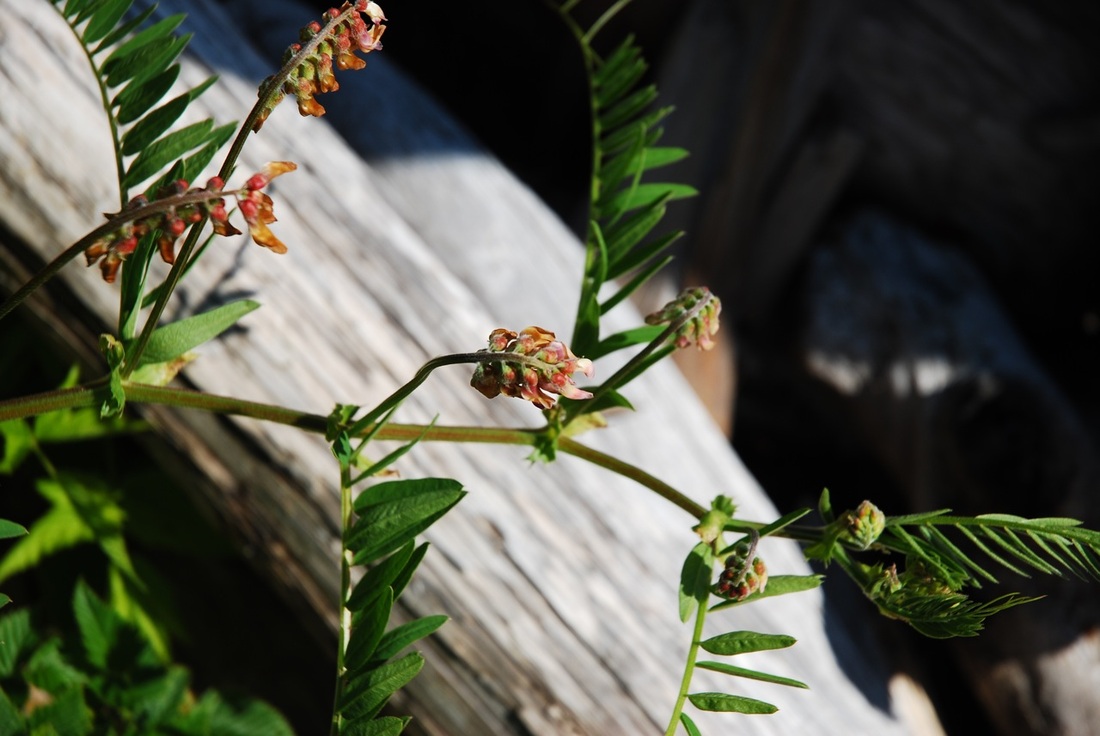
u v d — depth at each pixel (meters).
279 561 0.94
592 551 0.94
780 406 1.76
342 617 0.74
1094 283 1.91
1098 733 1.22
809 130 1.71
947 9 1.65
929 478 1.47
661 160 0.86
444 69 2.04
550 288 1.09
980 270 1.90
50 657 0.92
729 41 1.63
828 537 0.74
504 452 0.94
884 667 1.12
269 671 1.13
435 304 0.96
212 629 1.12
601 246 0.80
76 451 1.01
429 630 0.74
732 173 1.64
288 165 0.70
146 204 0.69
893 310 1.64
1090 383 1.87
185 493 0.99
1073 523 0.73
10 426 0.94
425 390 0.94
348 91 1.17
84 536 0.96
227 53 0.98
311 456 0.91
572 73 1.96
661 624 0.94
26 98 0.91
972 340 1.58
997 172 1.78
